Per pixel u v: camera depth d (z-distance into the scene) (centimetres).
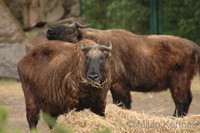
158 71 2069
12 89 2922
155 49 2073
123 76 2061
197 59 2091
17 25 3350
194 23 5059
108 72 1512
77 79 1516
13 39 3312
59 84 1570
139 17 5384
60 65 1572
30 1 3466
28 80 1680
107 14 5538
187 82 2084
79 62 1509
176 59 2061
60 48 1623
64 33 2075
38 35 3409
